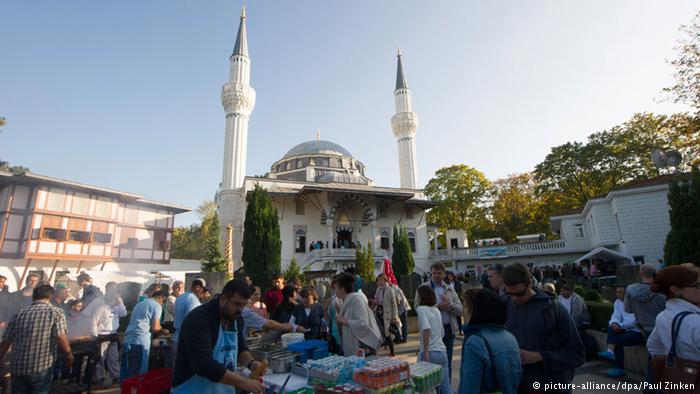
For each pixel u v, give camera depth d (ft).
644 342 22.12
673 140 76.74
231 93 137.69
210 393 10.65
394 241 95.04
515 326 11.93
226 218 123.65
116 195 84.64
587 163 119.85
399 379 13.00
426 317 17.47
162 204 94.99
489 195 159.53
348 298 19.11
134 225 90.33
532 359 10.58
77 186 76.79
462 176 158.61
